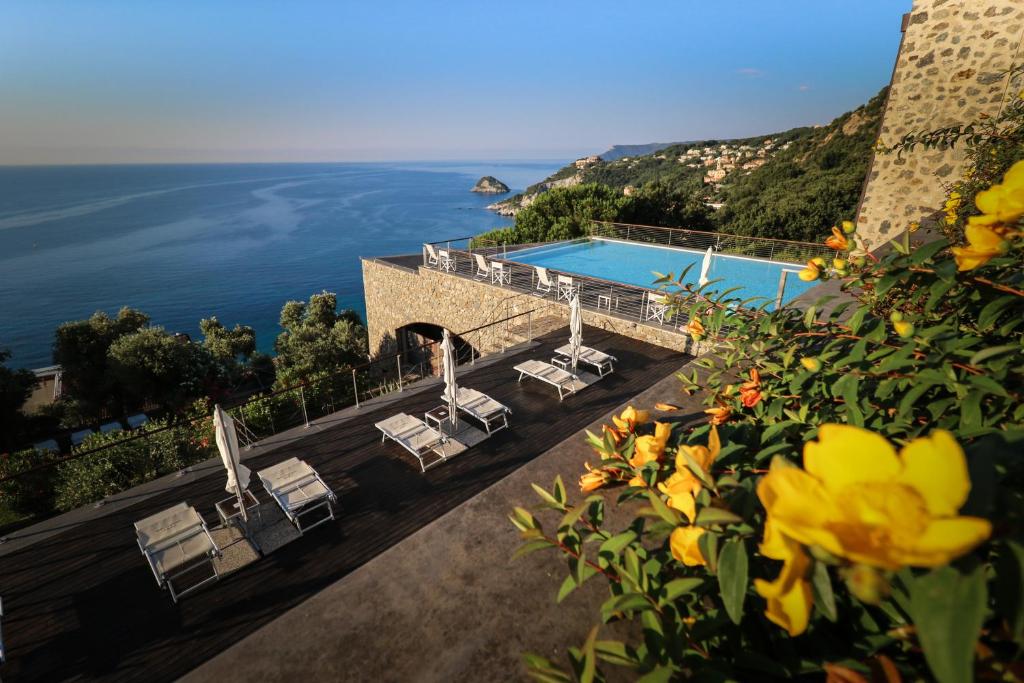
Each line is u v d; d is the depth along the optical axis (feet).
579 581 2.53
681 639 2.13
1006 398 2.65
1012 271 3.16
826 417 3.38
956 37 24.81
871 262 3.79
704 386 5.32
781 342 4.50
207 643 14.42
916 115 26.71
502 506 4.33
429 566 3.86
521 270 51.34
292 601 15.70
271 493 18.85
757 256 49.96
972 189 11.42
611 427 4.59
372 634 3.42
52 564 17.22
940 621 1.13
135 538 18.34
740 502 2.12
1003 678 1.39
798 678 1.98
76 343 92.22
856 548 1.19
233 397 106.63
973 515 1.43
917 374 2.87
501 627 3.36
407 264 60.18
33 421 90.53
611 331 37.73
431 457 23.06
